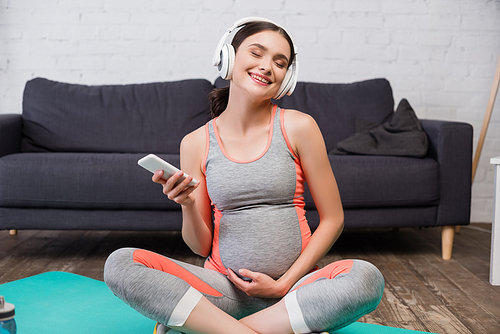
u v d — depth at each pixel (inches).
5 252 92.0
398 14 121.9
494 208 75.5
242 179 46.9
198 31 121.0
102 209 87.9
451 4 121.6
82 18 119.6
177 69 121.9
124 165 87.0
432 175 90.3
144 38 120.9
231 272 47.4
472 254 94.8
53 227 87.8
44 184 85.7
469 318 62.8
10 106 120.8
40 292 69.2
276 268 46.8
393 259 91.0
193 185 44.2
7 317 34.0
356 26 122.0
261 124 49.8
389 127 101.0
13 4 118.4
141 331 56.3
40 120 105.4
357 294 40.4
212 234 53.0
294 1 120.7
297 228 48.1
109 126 106.3
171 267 45.8
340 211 50.8
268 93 46.7
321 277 44.9
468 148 91.2
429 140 96.1
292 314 41.8
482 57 123.0
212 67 121.8
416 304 67.7
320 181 49.8
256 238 46.4
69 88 109.5
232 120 49.8
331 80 123.2
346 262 44.8
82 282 74.1
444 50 122.8
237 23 48.1
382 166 89.7
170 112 108.5
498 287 75.3
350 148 96.7
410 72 123.3
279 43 46.4
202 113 110.0
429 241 105.0
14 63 120.0
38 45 119.8
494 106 123.9
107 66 121.1
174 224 88.6
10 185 85.7
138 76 121.8
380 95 112.7
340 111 110.2
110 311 62.4
